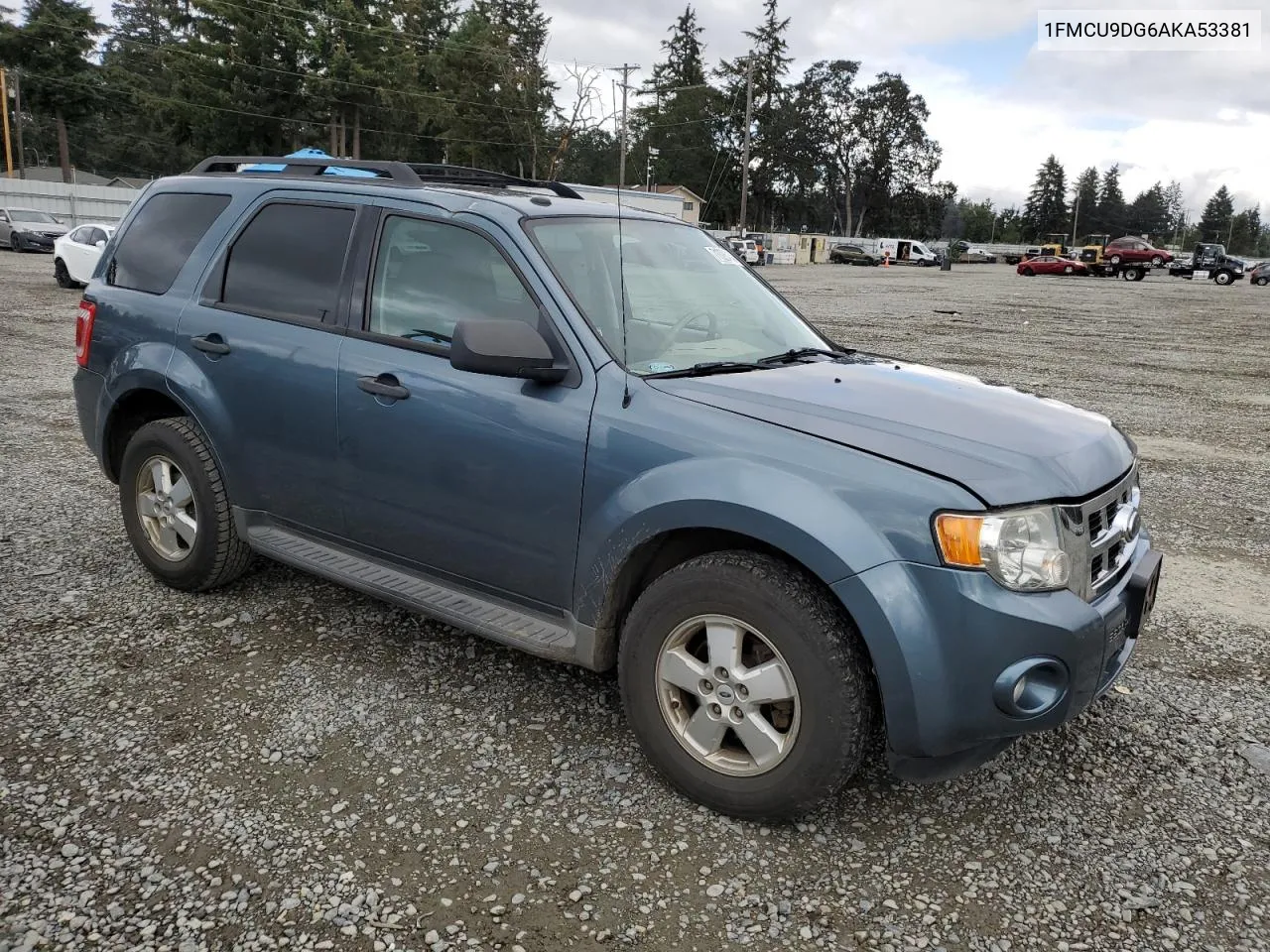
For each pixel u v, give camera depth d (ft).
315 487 12.66
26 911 7.93
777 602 8.80
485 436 10.75
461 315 11.27
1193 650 13.93
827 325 60.64
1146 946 8.00
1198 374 42.91
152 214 15.38
